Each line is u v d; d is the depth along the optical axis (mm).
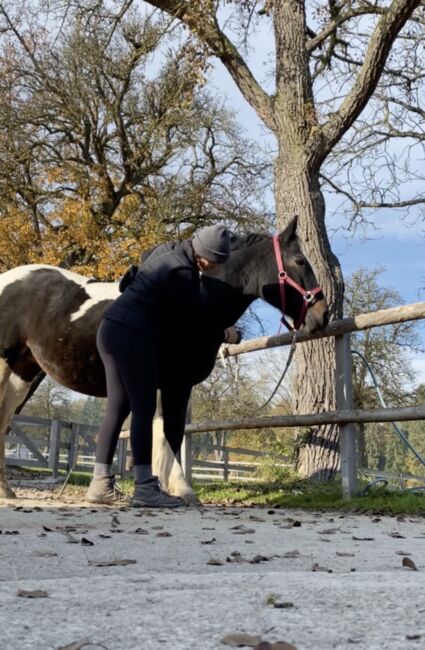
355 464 6121
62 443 16375
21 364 6406
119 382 5207
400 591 1682
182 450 7949
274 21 10023
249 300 5473
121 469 16047
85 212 18266
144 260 5328
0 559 2410
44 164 19250
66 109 18438
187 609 1475
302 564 2402
